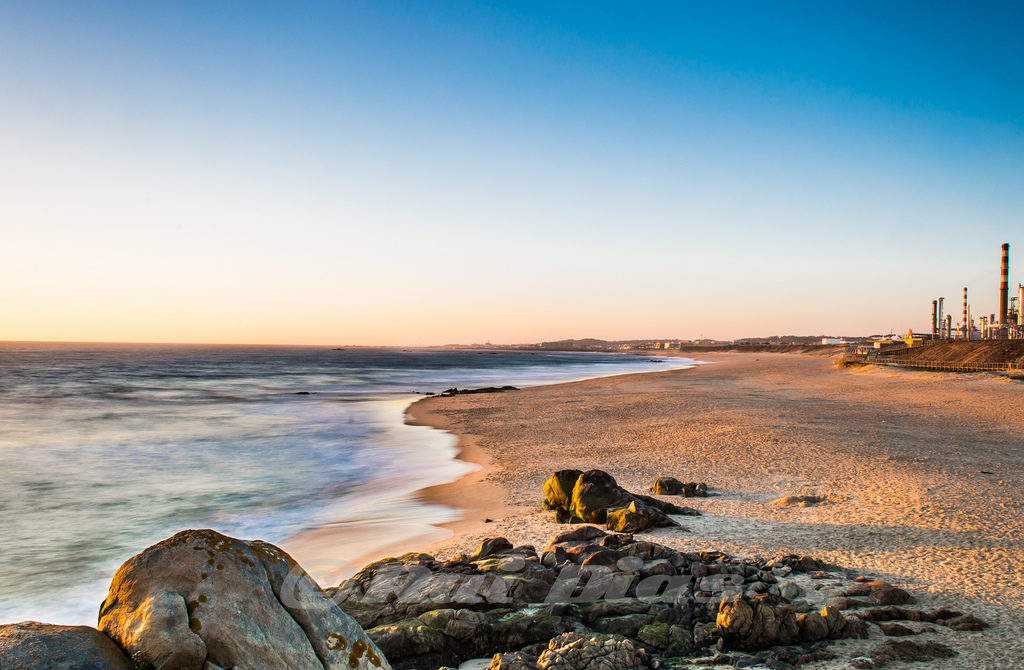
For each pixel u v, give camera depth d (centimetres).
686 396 4831
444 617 777
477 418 3784
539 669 662
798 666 704
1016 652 735
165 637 362
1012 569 1048
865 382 5641
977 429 2875
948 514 1427
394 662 729
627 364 14375
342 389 6488
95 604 1134
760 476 1970
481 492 1922
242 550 416
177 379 7888
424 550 1338
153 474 2220
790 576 998
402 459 2509
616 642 705
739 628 761
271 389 6412
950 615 841
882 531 1308
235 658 372
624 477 2042
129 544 1459
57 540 1483
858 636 780
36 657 323
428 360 17025
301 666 392
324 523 1616
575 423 3425
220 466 2370
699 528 1363
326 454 2625
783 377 7056
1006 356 6259
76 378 7775
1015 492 1655
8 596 1162
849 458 2188
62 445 2838
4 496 1883
